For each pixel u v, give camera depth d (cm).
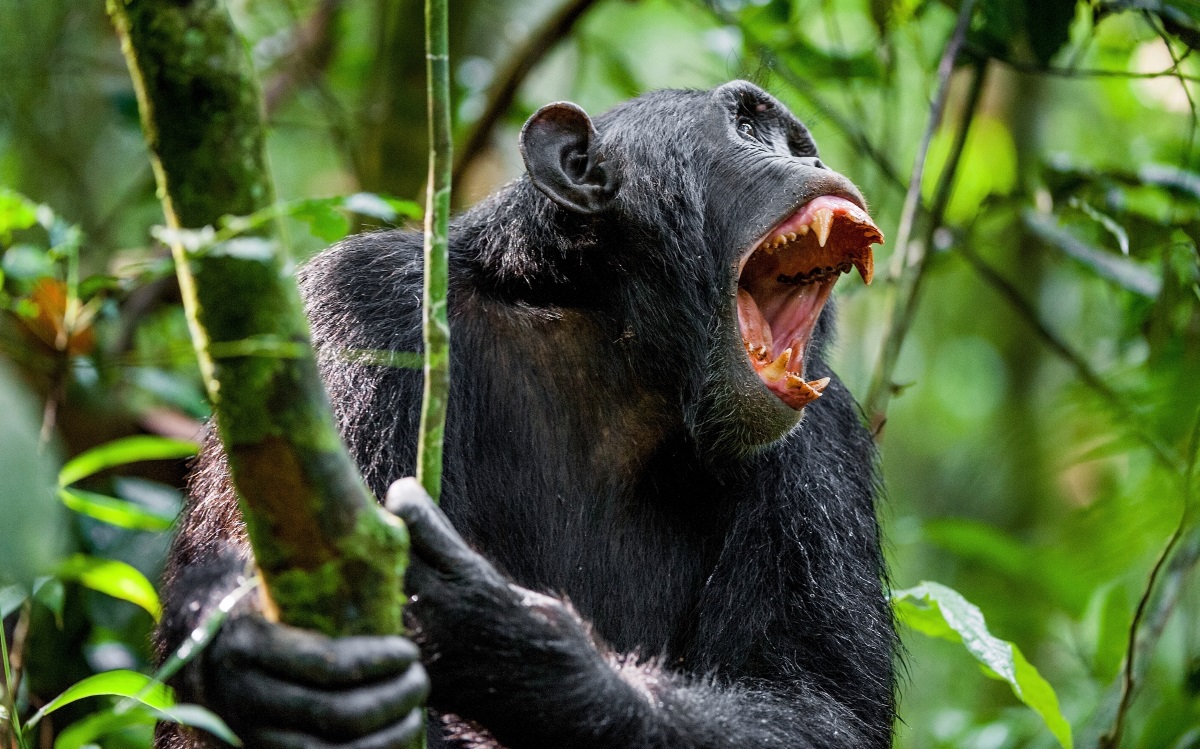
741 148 1007
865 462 1067
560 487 970
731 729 825
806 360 1038
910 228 1221
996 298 2577
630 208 990
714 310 983
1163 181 1267
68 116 1772
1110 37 1781
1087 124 2284
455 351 955
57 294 1230
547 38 1568
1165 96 1814
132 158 2000
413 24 1623
